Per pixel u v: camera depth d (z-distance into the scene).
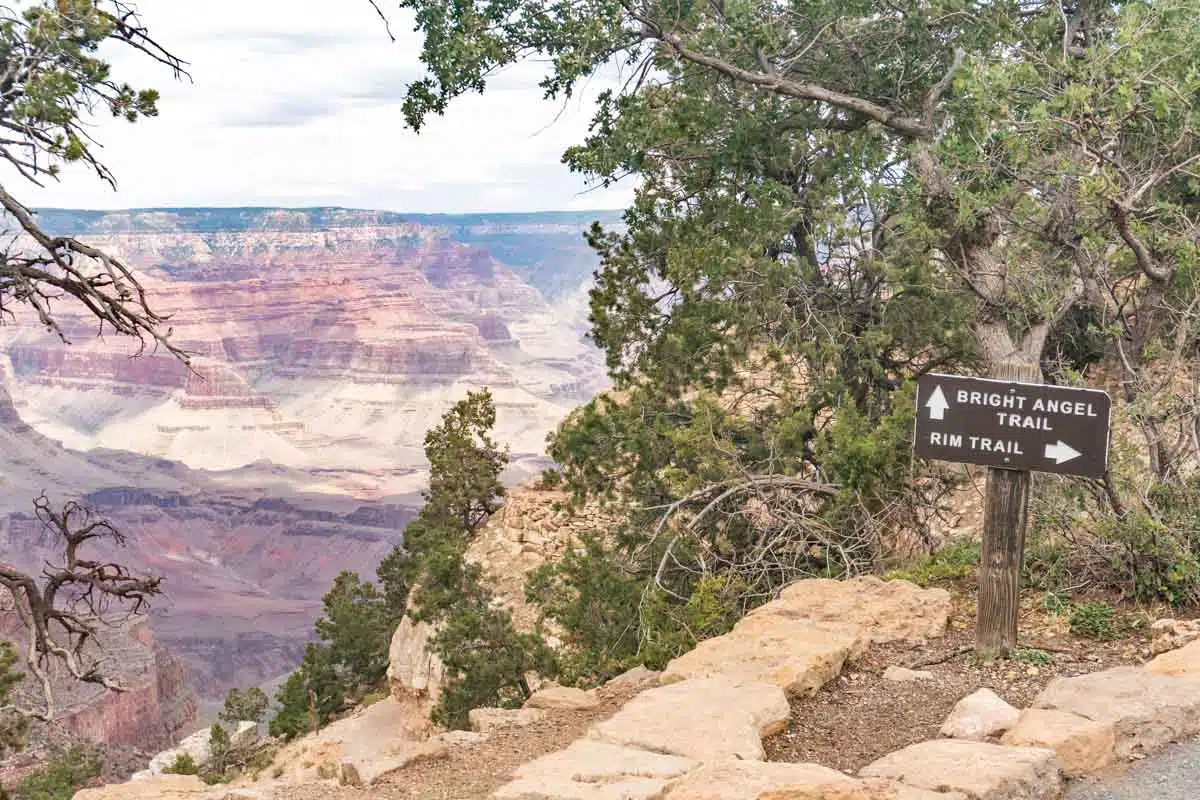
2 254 12.34
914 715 8.66
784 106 23.12
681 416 21.30
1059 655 9.76
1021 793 6.45
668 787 6.63
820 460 18.95
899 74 22.19
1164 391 12.98
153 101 12.53
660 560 19.19
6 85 11.62
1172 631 9.64
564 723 10.21
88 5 11.55
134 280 12.83
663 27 21.45
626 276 23.19
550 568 21.39
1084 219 16.14
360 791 8.37
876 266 20.42
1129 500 11.62
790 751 8.19
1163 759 7.12
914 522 16.83
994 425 9.17
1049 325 17.69
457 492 53.41
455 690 27.86
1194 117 14.94
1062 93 14.02
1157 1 15.22
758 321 21.34
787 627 10.45
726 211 22.86
